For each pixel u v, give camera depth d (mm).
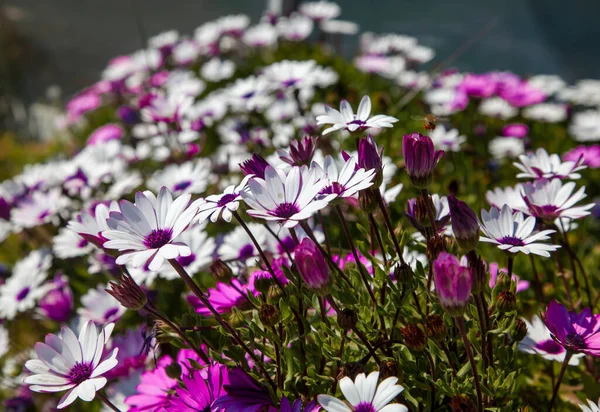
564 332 922
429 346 899
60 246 1345
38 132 4242
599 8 3621
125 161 1851
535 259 1254
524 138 1816
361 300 935
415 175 911
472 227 871
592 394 1051
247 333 941
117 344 1104
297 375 932
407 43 2363
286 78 1523
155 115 1508
